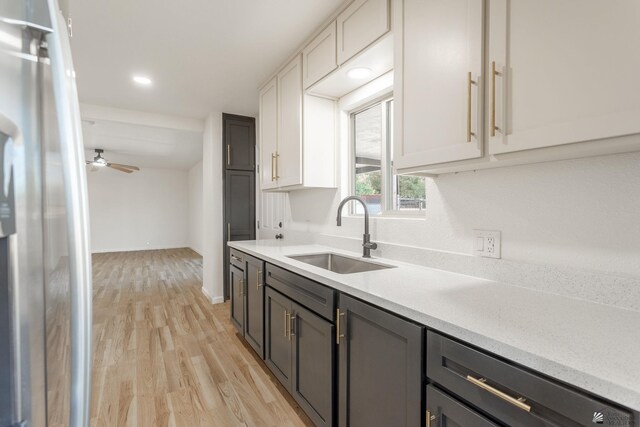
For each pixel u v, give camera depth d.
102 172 8.44
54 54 0.49
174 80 2.81
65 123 0.50
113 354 2.46
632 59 0.74
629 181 0.99
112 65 2.52
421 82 1.29
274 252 2.21
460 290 1.20
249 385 2.04
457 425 0.86
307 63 2.17
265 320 2.12
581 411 0.63
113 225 8.59
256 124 3.99
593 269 1.07
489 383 0.79
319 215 2.66
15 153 0.41
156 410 1.79
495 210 1.35
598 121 0.79
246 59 2.44
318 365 1.53
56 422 0.52
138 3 1.77
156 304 3.74
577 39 0.83
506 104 0.99
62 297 0.57
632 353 0.69
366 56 1.69
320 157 2.34
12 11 0.41
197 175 8.28
